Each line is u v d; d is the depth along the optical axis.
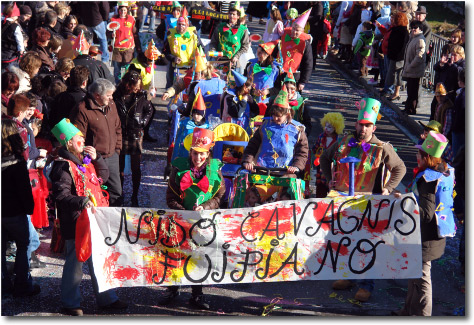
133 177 8.16
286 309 6.00
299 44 10.23
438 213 5.56
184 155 7.93
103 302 5.86
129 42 12.98
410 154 10.55
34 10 13.20
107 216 5.54
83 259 5.46
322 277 5.77
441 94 8.58
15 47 10.20
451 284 6.64
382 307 6.07
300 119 8.26
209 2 15.67
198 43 11.74
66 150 5.58
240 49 11.57
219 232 5.68
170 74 11.45
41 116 7.41
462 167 7.12
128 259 5.62
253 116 8.44
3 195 5.77
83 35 9.29
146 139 10.87
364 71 15.63
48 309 5.84
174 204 5.73
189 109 8.38
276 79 8.97
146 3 16.83
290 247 5.75
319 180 7.47
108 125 6.99
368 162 5.98
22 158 5.81
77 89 7.54
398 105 13.03
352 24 15.88
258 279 5.76
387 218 5.68
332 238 5.75
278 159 6.52
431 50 13.95
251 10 20.38
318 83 15.35
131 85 7.82
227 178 7.69
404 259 5.68
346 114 12.68
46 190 7.18
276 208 5.71
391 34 13.09
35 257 6.64
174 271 5.68
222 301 6.15
